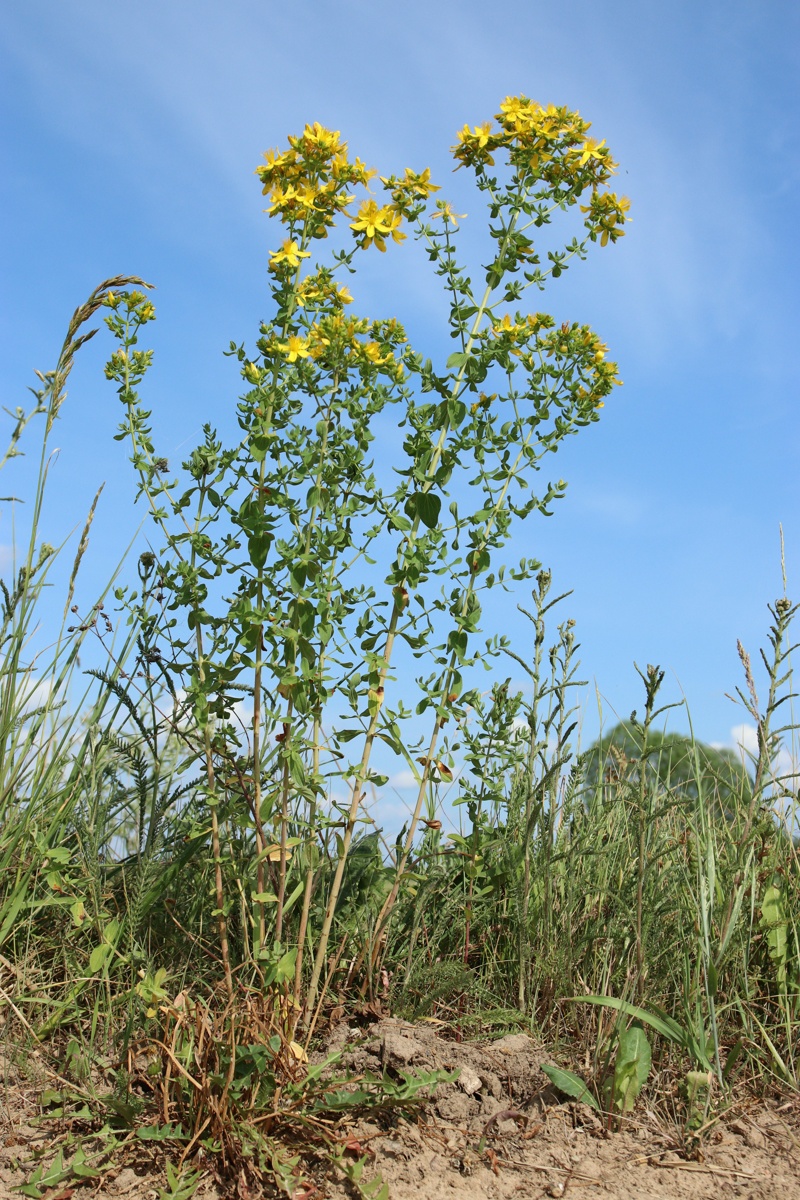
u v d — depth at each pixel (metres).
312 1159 1.87
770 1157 2.02
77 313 2.67
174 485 2.52
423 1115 2.06
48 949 2.62
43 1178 1.74
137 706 2.72
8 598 2.70
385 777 2.46
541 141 2.62
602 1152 2.01
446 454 2.55
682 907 2.62
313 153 2.45
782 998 2.57
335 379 2.52
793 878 2.89
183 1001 2.05
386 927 2.60
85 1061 2.07
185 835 2.76
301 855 2.70
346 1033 2.33
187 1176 1.77
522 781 3.14
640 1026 2.42
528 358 2.78
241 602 2.43
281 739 2.45
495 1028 2.55
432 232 2.61
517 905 2.71
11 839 2.58
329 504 2.49
